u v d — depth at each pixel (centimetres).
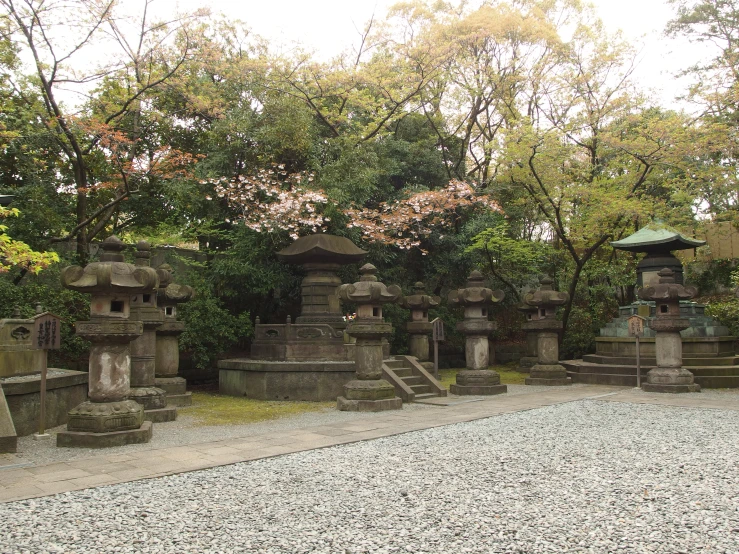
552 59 1994
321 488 573
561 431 872
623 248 1711
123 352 839
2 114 1380
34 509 509
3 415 755
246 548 421
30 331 1027
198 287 1578
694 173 1585
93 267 815
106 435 779
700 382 1434
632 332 1452
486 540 433
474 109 2217
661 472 627
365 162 1789
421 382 1366
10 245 819
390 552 412
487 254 2045
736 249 2136
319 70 1766
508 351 2267
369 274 1174
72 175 1702
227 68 1669
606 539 434
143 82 1562
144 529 461
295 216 1562
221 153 1708
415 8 2034
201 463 679
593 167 1848
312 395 1294
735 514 488
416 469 648
